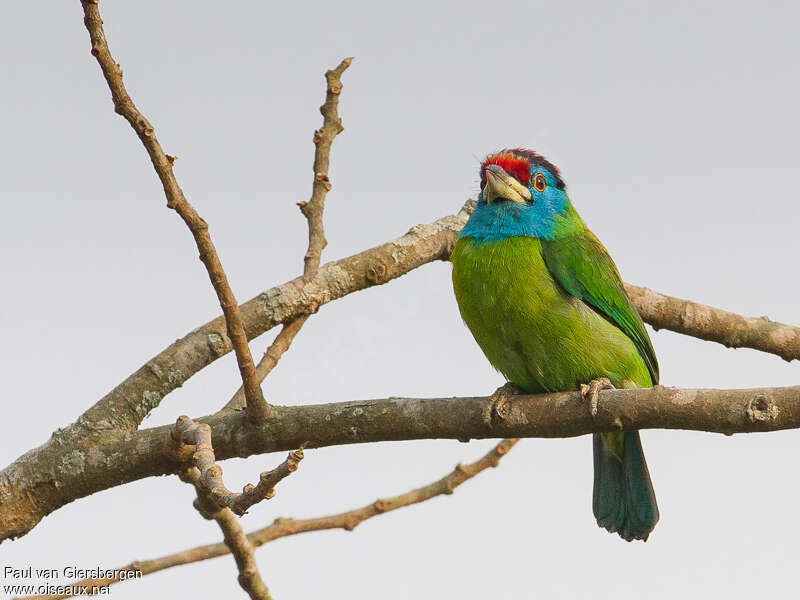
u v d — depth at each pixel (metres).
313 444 8.88
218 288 8.07
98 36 7.34
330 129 10.91
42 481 9.07
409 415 8.84
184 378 9.82
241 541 7.68
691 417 7.96
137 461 8.92
